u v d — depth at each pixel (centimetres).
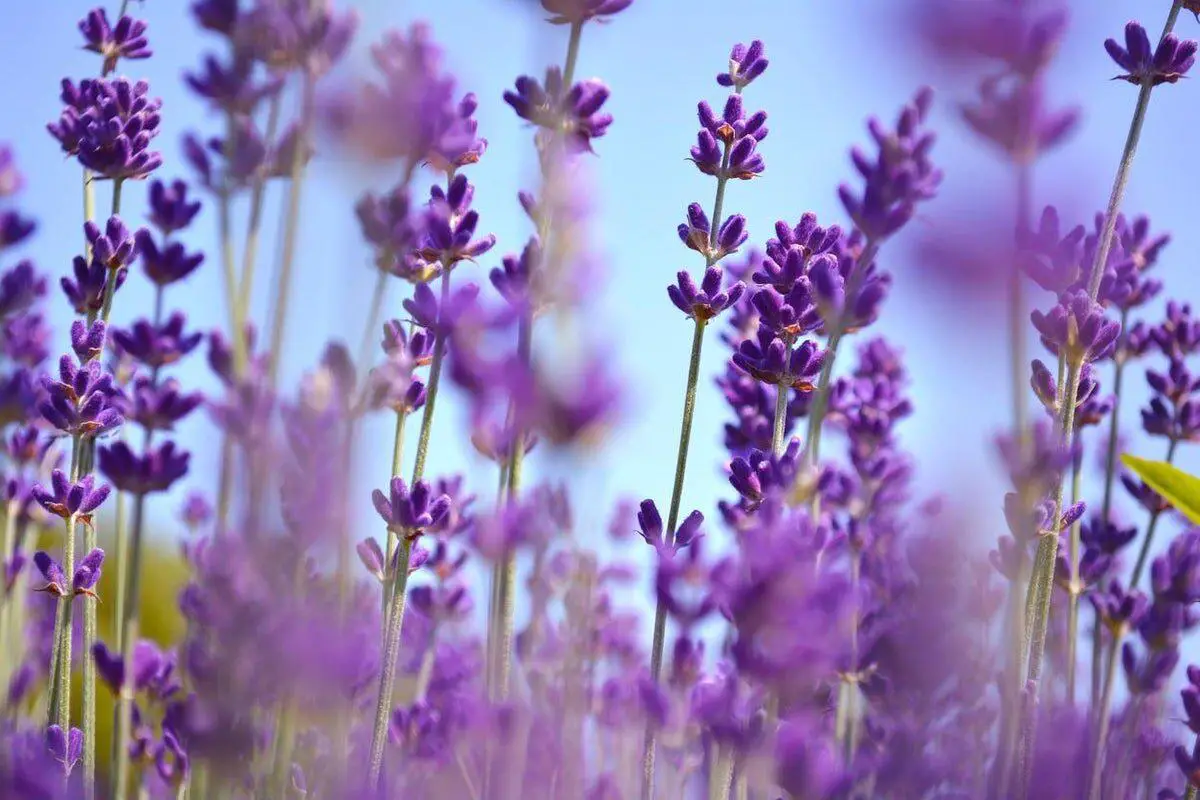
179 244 112
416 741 106
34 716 115
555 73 100
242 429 95
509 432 99
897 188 104
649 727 101
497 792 102
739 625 95
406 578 101
